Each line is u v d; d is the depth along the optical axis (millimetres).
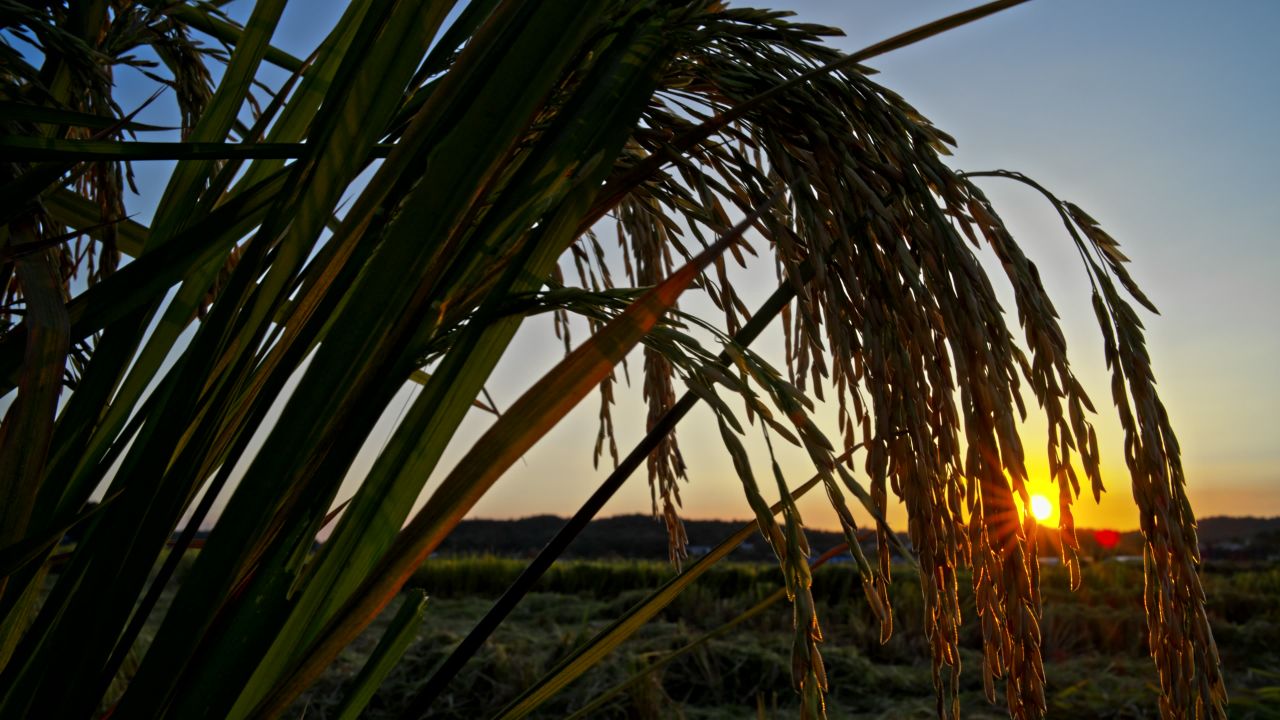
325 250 712
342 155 681
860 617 8750
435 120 688
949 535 740
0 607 758
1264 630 7996
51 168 731
